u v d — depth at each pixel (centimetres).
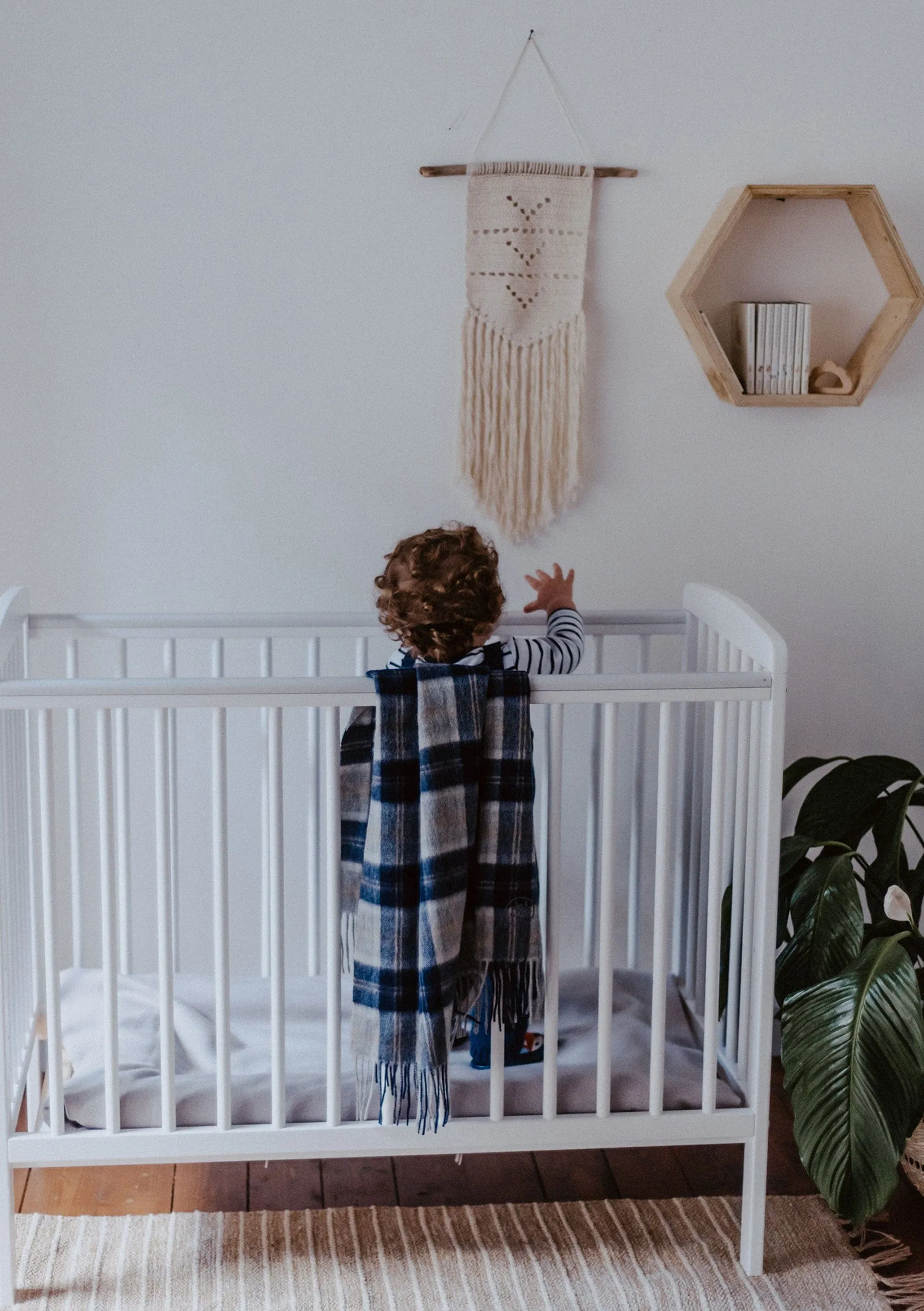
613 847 174
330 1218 195
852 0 226
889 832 211
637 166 227
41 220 220
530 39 222
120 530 230
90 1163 174
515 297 227
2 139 217
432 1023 162
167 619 207
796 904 191
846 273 234
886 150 231
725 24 225
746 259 233
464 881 165
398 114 222
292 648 235
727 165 229
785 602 245
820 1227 196
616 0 222
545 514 235
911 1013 174
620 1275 185
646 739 227
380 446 232
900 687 250
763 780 174
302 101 220
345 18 218
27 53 215
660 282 231
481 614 168
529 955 169
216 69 218
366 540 235
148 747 238
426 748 160
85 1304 176
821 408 238
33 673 232
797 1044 178
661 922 176
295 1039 197
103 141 218
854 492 242
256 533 233
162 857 168
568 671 182
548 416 231
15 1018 184
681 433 237
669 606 242
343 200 223
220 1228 193
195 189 221
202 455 229
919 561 246
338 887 168
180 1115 176
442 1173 209
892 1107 171
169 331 225
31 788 223
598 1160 213
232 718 238
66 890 242
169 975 171
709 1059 180
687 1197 203
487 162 223
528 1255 188
